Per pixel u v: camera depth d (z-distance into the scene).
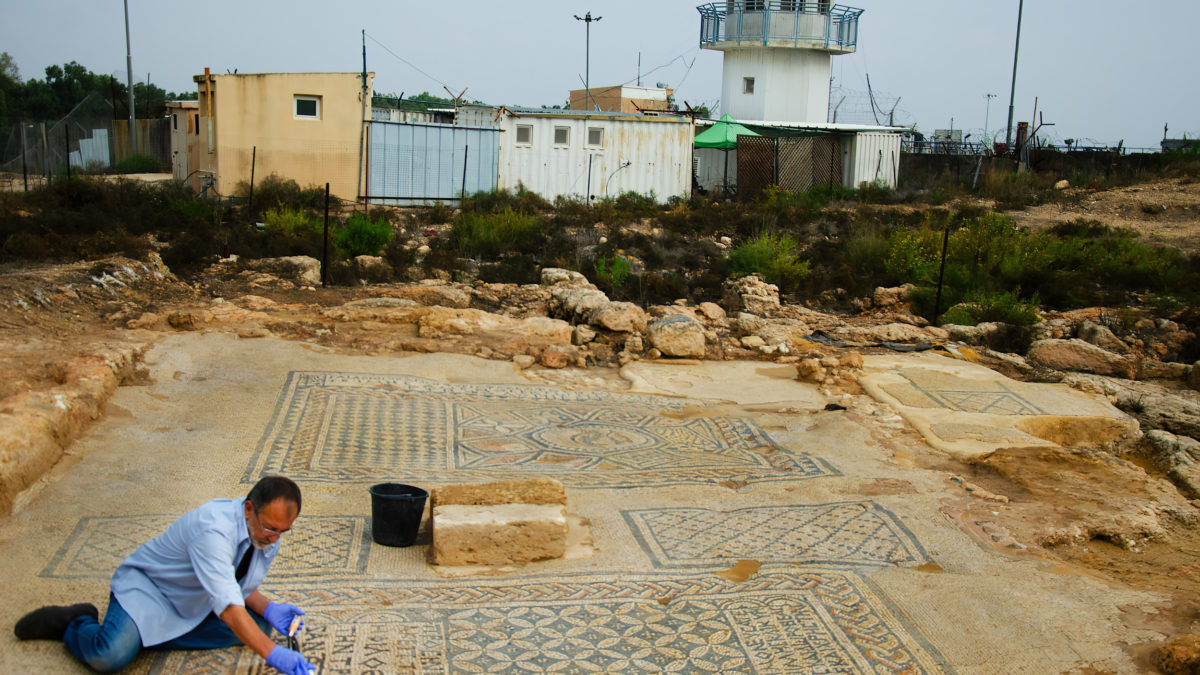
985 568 5.23
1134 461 8.15
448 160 24.89
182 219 16.33
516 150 26.09
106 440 6.33
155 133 32.44
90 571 4.53
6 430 5.38
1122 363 10.89
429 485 6.22
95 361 7.20
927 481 6.73
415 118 30.81
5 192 17.75
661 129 27.25
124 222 15.56
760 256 16.97
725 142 27.80
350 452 6.71
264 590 4.57
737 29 31.59
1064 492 6.61
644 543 5.48
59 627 3.74
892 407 8.69
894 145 30.23
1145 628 4.54
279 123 22.89
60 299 9.49
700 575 5.06
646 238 20.09
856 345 11.62
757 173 28.61
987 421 8.29
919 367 10.20
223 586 3.46
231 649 3.91
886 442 7.73
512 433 7.51
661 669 4.11
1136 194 26.06
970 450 7.52
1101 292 15.46
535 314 12.90
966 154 33.47
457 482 6.32
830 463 7.09
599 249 18.27
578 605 4.64
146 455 6.16
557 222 21.58
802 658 4.24
